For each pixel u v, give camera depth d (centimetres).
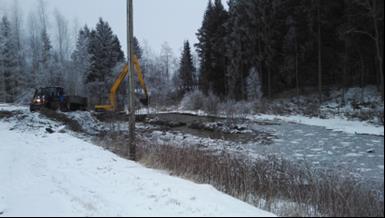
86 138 1959
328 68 4066
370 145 1738
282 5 4316
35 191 820
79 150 1409
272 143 1931
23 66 5619
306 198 786
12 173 1027
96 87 5788
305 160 1386
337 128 2375
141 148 1441
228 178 959
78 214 629
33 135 1942
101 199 719
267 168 1063
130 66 1357
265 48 4475
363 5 2594
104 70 6081
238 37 4791
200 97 4428
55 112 2562
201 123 2770
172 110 4484
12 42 5484
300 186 876
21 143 1650
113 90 2964
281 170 1053
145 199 705
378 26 2330
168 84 7088
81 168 1056
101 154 1308
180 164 1126
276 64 4497
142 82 2748
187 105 4516
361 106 3002
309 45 3878
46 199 745
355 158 1462
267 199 807
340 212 684
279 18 4394
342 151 1625
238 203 686
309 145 1820
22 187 870
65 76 5444
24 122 2323
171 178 916
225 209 633
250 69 4647
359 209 689
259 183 926
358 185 816
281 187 905
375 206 707
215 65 5538
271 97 4447
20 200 751
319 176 977
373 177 1099
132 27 1370
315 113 3142
